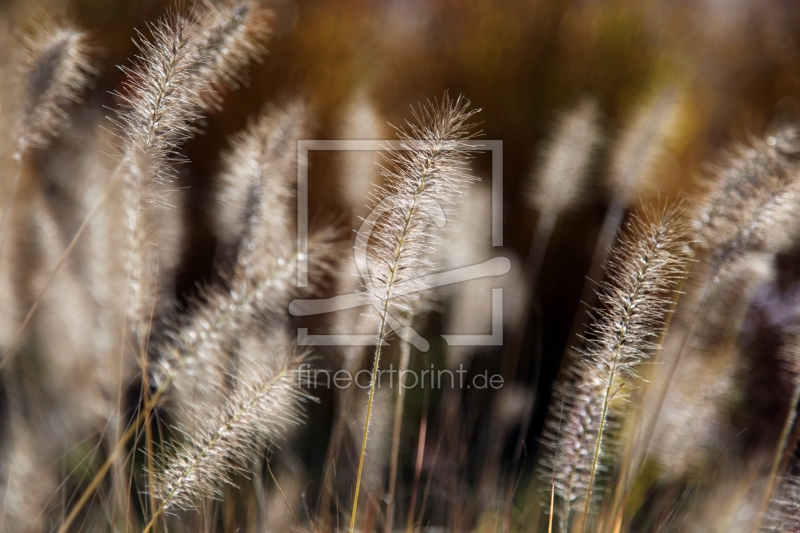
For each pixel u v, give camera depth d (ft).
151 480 6.21
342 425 8.79
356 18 18.86
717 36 26.14
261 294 6.86
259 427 5.93
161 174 6.88
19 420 9.17
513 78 17.38
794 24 25.07
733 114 22.56
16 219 9.13
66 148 13.34
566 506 6.42
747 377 10.99
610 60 17.81
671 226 5.55
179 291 15.10
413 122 16.57
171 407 8.66
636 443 7.30
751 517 8.14
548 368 14.53
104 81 16.51
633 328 5.55
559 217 16.30
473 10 18.72
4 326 8.68
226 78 6.66
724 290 8.20
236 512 8.85
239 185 8.11
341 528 8.17
